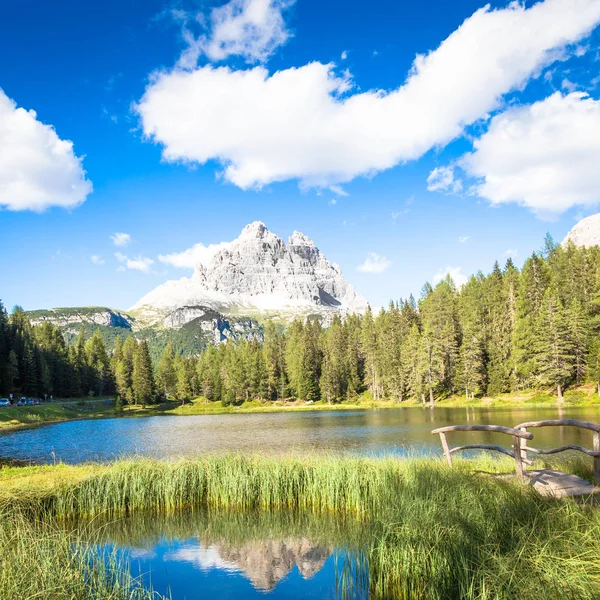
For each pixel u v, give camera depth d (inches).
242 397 4677.7
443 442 475.8
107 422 2728.8
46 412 3036.4
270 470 612.7
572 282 3056.1
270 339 6063.0
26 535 316.8
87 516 553.6
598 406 2188.7
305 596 327.6
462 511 329.7
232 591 338.3
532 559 248.4
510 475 420.2
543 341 2605.8
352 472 576.7
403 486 462.3
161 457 1141.1
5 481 601.0
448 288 4419.3
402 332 4074.8
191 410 4126.5
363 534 462.9
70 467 743.1
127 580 319.9
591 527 268.2
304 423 2239.2
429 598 285.4
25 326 5251.0
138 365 4475.9
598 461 374.3
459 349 3248.0
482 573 253.4
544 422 401.4
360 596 326.3
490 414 2076.8
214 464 633.0
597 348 2426.2
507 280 3459.6
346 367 4328.3
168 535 489.4
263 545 454.0
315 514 555.5
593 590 215.3
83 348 5526.6
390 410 3036.4
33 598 235.6
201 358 6230.3
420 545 306.2
